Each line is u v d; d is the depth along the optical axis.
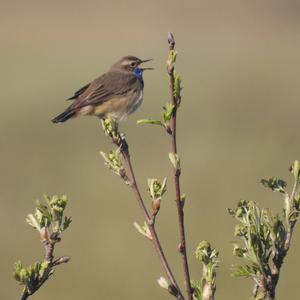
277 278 3.48
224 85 25.45
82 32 41.97
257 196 13.90
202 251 3.66
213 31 42.28
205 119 20.12
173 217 13.30
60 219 3.58
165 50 36.81
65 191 15.29
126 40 40.03
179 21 45.50
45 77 29.30
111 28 43.41
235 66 29.91
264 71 28.17
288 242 3.51
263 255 3.49
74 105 9.08
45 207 3.59
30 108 22.78
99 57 34.84
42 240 3.54
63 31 42.03
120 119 9.34
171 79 3.51
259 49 35.00
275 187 3.64
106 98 9.11
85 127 20.12
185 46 37.22
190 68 30.28
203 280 3.66
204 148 17.06
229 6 49.38
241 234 3.54
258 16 46.19
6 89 26.25
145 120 3.49
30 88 26.56
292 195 3.61
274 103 21.75
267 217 3.55
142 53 36.00
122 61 9.60
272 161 15.94
